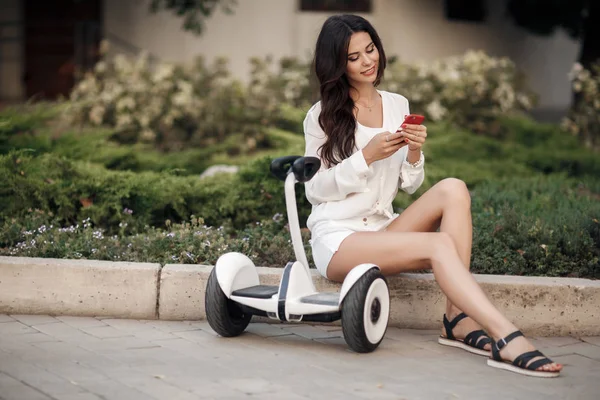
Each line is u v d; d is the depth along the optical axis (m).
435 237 4.15
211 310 4.30
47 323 4.59
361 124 4.51
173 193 6.18
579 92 11.15
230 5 14.06
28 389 3.51
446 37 15.10
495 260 5.22
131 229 5.98
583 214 5.85
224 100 9.75
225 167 7.73
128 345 4.23
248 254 5.33
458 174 7.97
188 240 5.37
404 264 4.23
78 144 7.54
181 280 4.73
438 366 4.03
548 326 4.69
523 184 7.51
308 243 5.55
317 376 3.82
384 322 4.25
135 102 9.59
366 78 4.41
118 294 4.73
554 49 16.61
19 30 14.76
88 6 14.60
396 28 14.61
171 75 10.06
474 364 4.07
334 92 4.46
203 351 4.17
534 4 14.05
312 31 14.24
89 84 9.95
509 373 3.94
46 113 8.09
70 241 5.30
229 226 6.16
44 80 14.77
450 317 4.38
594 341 4.61
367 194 4.47
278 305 4.14
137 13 14.02
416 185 4.57
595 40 12.36
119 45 13.94
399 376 3.86
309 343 4.39
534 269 5.25
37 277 4.72
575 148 10.21
